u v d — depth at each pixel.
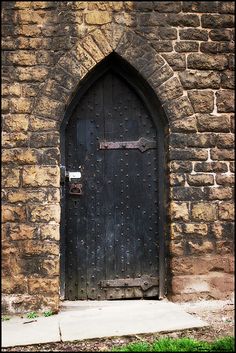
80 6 5.78
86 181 5.97
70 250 5.90
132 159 6.05
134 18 5.86
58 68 5.68
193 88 5.88
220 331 4.70
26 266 5.45
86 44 5.73
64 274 5.84
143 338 4.51
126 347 4.16
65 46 5.71
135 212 6.00
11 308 5.37
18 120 5.60
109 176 6.01
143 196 6.02
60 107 5.65
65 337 4.46
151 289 5.95
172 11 5.93
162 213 5.97
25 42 5.68
